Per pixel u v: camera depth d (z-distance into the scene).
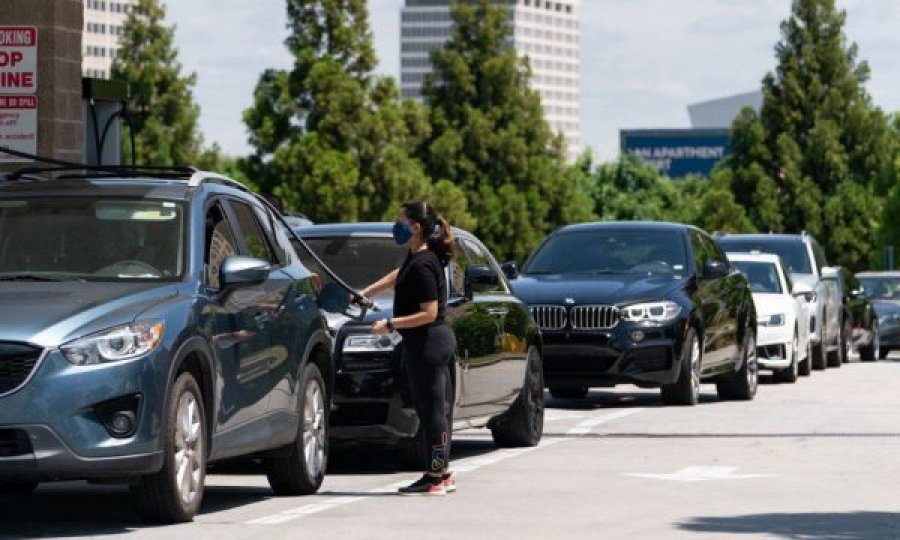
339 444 33.88
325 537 21.00
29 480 20.89
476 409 30.33
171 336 21.31
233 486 26.89
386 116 158.88
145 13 181.00
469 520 22.69
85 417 20.53
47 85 38.78
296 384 24.94
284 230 26.56
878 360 79.94
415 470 29.25
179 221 23.09
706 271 44.97
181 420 21.62
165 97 181.38
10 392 20.38
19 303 21.17
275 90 157.50
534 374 33.84
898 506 24.17
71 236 23.00
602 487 26.64
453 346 26.17
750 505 24.28
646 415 41.28
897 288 87.75
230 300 23.08
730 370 46.47
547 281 43.84
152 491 21.50
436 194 172.62
